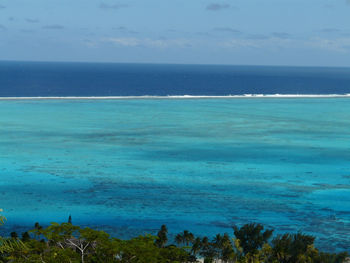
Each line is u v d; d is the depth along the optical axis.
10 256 27.00
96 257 28.22
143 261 28.00
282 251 41.38
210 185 88.25
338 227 67.44
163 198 79.62
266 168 102.50
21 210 71.69
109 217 69.75
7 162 102.38
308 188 87.81
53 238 29.09
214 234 63.84
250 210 74.31
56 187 84.62
